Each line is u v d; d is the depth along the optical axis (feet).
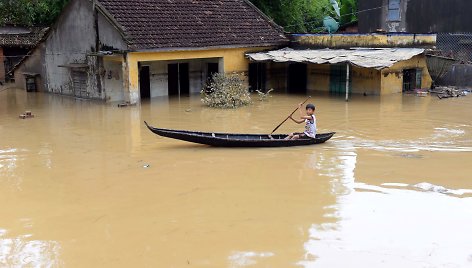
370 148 39.50
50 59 76.38
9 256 22.39
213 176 32.83
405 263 21.03
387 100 63.98
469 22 80.23
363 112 55.77
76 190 30.76
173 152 39.32
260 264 21.07
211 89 68.85
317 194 29.09
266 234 23.89
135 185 31.42
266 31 78.38
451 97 65.41
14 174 34.35
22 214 27.09
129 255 22.16
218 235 23.88
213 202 28.14
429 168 33.65
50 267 21.34
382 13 87.56
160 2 70.95
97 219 26.16
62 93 75.41
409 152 37.99
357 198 28.35
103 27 64.69
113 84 67.97
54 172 34.68
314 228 24.48
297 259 21.47
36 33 87.25
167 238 23.71
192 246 22.82
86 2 66.44
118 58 63.77
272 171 33.71
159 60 64.95
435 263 21.01
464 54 78.18
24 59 82.02
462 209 26.48
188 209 27.20
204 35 69.67
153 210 27.20
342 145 40.75
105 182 32.17
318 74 75.66
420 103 61.26
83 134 46.91
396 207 26.91
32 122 53.26
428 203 27.37
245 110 59.62
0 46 90.58
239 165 35.27
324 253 21.97
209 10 75.46
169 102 66.64
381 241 23.03
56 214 26.99
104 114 57.72
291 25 104.88
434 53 68.95
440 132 45.21
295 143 40.40
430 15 83.20
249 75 75.82
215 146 40.75
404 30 85.81
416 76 70.74
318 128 47.70
